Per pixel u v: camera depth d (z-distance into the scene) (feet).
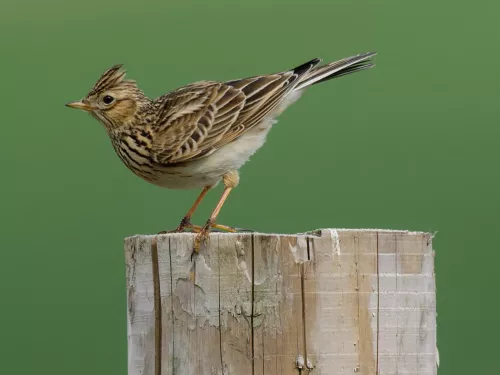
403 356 25.29
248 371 24.88
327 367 24.86
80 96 65.62
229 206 53.42
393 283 25.30
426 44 72.13
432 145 59.98
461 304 49.83
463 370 45.11
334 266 25.03
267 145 59.62
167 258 25.59
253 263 24.98
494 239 52.95
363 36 71.61
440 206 54.44
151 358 25.82
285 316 24.89
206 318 25.12
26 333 49.19
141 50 68.64
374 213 53.42
